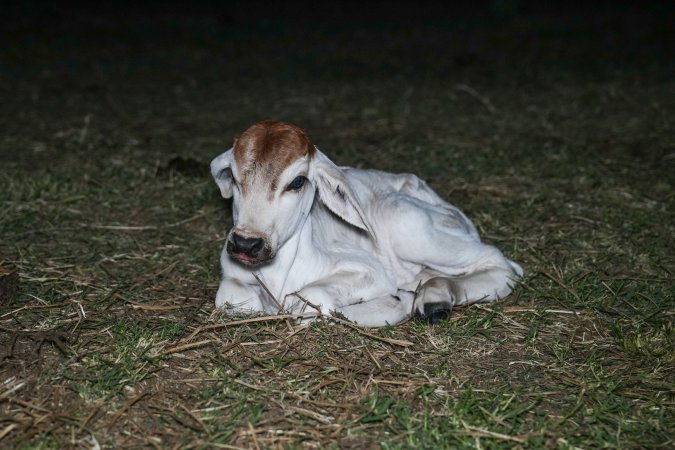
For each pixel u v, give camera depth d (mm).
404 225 2041
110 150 3244
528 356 1813
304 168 1785
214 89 4371
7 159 3104
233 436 1521
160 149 3277
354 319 1894
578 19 6621
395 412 1581
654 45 5523
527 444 1513
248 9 7340
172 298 2041
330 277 1962
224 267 1983
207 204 2641
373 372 1707
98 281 2133
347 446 1511
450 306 1947
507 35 5973
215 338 1800
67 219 2529
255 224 1728
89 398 1605
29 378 1668
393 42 5840
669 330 1906
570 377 1729
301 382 1677
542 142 3328
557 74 4621
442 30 6285
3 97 4094
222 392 1643
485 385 1694
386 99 4066
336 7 7574
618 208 2645
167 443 1509
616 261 2281
